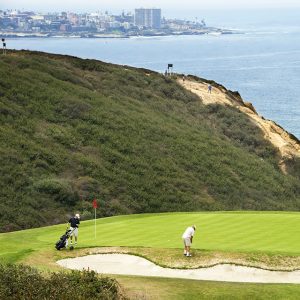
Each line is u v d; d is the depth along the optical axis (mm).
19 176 53469
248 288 23516
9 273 22766
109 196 55250
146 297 22422
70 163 58875
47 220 48969
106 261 27469
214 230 32000
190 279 25031
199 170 65938
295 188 71625
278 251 27125
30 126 63562
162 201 57031
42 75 77750
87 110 71000
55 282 22078
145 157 64875
